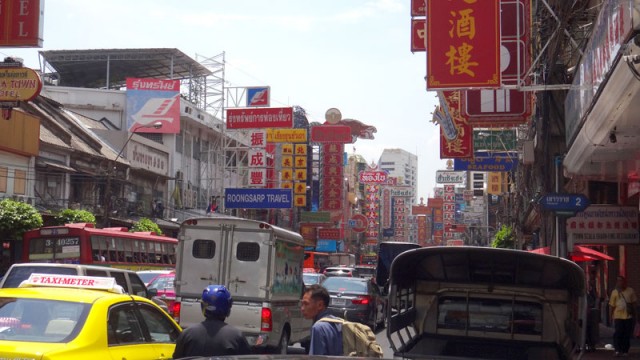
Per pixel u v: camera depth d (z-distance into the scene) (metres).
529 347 7.84
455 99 22.05
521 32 16.78
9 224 28.78
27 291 7.44
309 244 58.00
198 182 60.31
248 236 15.09
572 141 15.52
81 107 53.84
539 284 7.79
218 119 62.25
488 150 29.22
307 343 18.20
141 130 53.50
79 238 25.80
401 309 7.96
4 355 6.30
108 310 7.34
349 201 110.75
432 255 7.60
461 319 8.05
